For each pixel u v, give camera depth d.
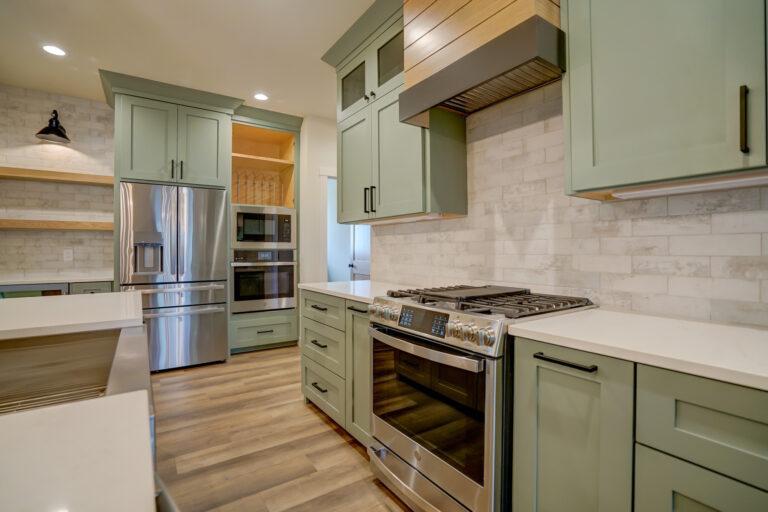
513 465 1.25
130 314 1.35
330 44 2.75
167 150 3.45
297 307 4.25
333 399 2.34
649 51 1.17
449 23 1.71
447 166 2.10
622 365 0.97
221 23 2.50
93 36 2.66
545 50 1.35
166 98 3.45
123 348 0.97
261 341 4.01
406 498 1.64
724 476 0.81
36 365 1.26
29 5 2.30
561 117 1.74
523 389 1.20
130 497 0.34
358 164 2.58
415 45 1.90
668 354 0.90
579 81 1.34
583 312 1.47
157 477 0.44
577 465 1.07
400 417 1.68
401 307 1.63
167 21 2.48
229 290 3.77
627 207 1.53
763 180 1.13
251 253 3.93
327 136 4.36
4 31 2.59
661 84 1.14
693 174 1.08
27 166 3.54
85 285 3.44
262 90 3.54
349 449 2.13
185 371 3.43
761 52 0.96
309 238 4.27
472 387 1.31
